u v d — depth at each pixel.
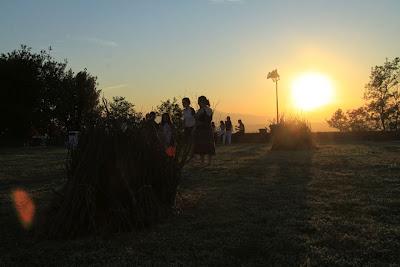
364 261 4.57
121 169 5.88
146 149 6.30
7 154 21.98
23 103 41.16
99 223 5.75
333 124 51.53
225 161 14.41
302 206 7.02
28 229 6.13
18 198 8.41
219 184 9.45
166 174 6.57
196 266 4.56
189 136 7.17
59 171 12.90
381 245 5.02
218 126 30.45
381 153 16.88
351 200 7.38
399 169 11.30
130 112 6.70
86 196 5.74
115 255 4.94
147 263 4.66
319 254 4.76
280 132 20.34
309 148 20.23
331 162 13.34
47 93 43.38
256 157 15.95
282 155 16.77
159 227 5.96
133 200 5.89
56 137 38.53
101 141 5.95
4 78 40.25
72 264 4.73
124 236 5.60
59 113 44.59
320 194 8.01
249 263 4.59
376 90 48.03
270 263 4.57
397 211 6.59
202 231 5.73
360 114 49.78
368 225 5.83
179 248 5.11
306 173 10.88
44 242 5.52
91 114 6.44
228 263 4.61
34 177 11.70
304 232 5.62
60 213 5.73
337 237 5.32
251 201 7.48
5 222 6.55
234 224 6.04
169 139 7.41
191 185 9.30
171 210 6.59
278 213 6.53
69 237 5.64
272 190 8.49
